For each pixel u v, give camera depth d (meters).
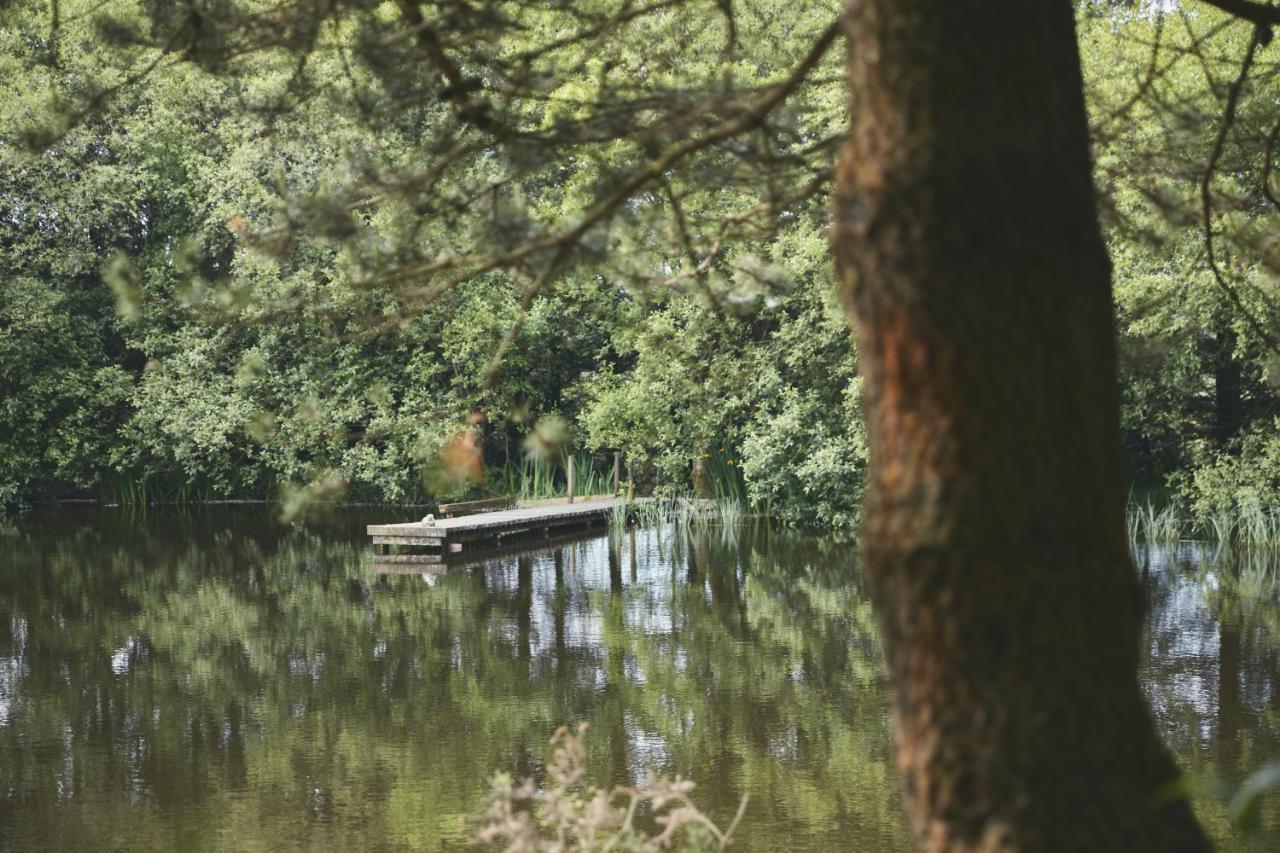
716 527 21.47
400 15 3.83
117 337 26.89
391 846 6.55
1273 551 16.30
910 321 2.15
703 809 7.03
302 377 23.78
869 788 7.36
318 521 23.17
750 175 3.81
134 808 7.24
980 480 2.11
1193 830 2.14
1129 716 2.15
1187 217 4.36
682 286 4.09
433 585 15.49
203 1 3.74
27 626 12.90
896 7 2.18
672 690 9.88
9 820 7.03
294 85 4.04
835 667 10.56
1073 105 2.37
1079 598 2.12
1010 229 2.13
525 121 4.26
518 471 25.56
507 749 8.36
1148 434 19.14
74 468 25.23
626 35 4.85
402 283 3.68
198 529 22.08
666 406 20.91
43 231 24.69
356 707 9.55
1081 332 2.20
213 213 22.73
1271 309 5.14
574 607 13.70
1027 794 2.08
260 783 7.69
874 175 2.19
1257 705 8.71
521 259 3.39
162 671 10.84
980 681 2.11
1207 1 3.22
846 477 19.53
